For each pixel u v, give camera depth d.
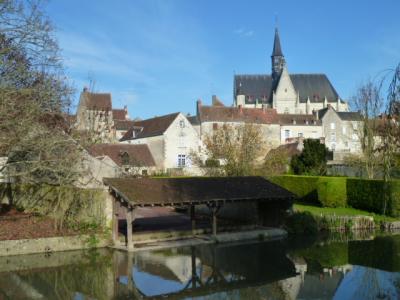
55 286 14.51
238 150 36.16
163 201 20.06
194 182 23.17
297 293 13.78
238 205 27.67
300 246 20.89
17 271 16.22
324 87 97.12
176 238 22.20
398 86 9.28
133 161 47.66
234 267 16.97
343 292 13.87
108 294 13.70
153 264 17.33
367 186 28.66
